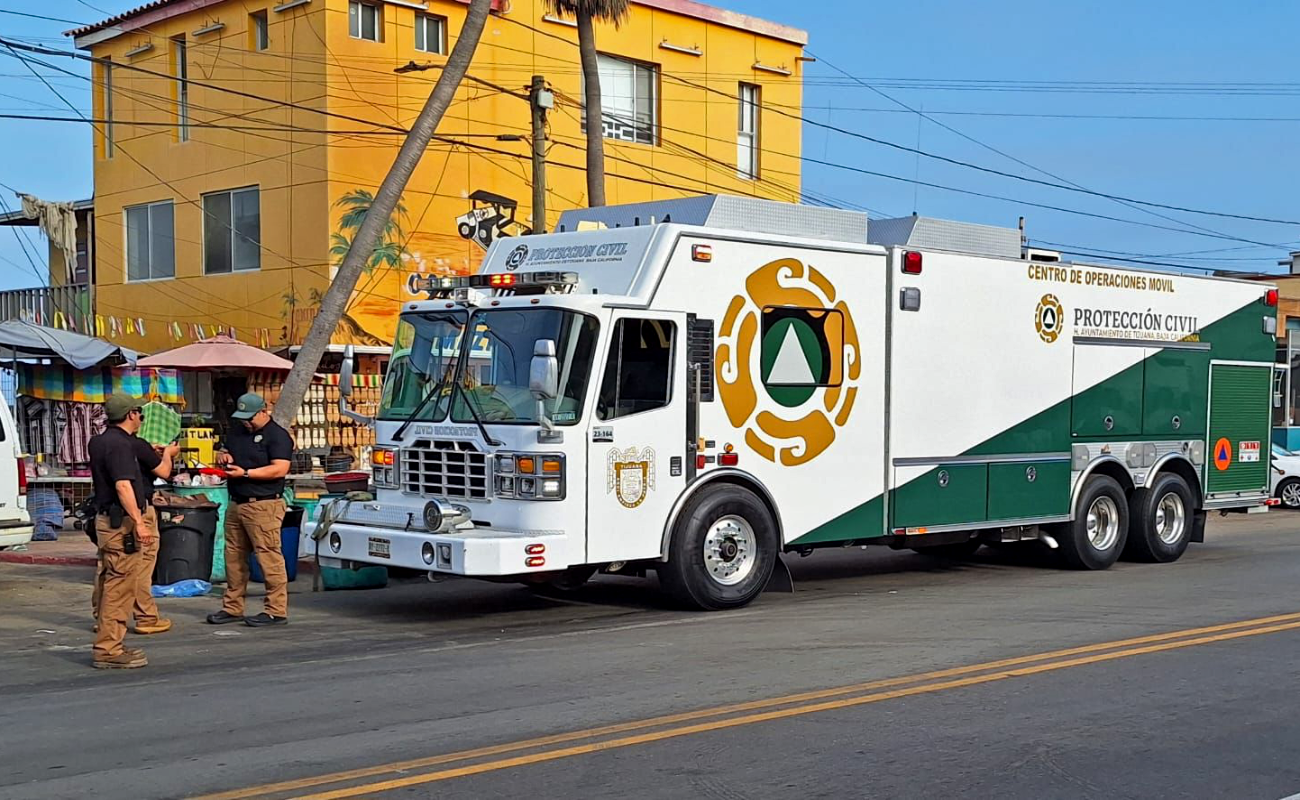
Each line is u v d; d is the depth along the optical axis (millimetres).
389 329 22531
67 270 28672
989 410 12812
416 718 7117
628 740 6613
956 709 7355
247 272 23516
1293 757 6477
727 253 10922
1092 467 13828
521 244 11680
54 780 5926
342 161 22062
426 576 12547
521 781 5898
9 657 9156
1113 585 12898
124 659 8633
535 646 9414
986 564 14875
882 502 12000
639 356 10398
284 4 22375
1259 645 9383
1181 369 14797
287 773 6020
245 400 10320
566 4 20172
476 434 10320
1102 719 7180
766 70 28703
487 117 23953
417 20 23031
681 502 10664
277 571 10445
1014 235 13523
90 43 26438
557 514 9914
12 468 12008
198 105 24312
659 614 10930
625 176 26219
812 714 7195
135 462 8727
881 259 12000
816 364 11508
